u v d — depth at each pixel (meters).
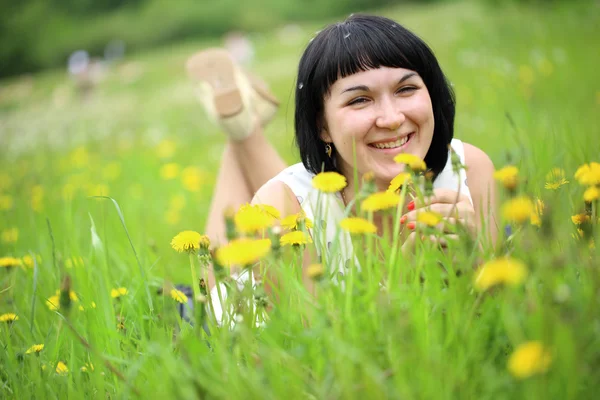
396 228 1.40
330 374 1.15
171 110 10.45
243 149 2.84
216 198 2.82
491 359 1.21
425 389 1.09
